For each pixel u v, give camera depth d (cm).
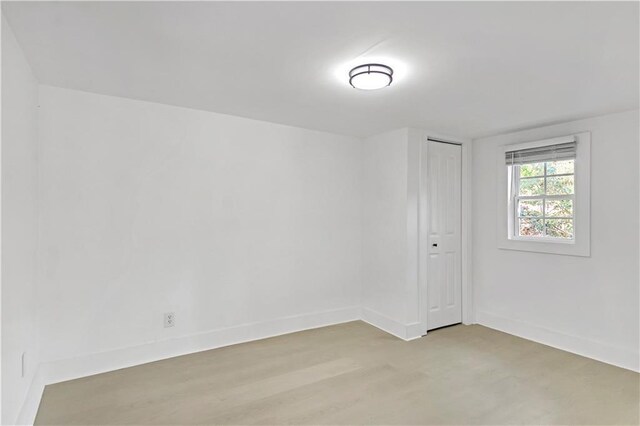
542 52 199
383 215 406
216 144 337
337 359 319
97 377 277
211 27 177
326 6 157
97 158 283
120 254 293
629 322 302
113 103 289
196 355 322
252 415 231
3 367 165
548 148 356
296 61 216
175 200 317
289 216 384
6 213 170
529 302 374
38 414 228
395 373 292
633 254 300
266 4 156
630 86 249
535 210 377
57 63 223
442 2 153
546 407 242
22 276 206
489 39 185
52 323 266
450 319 418
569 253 339
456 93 268
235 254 350
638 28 172
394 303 389
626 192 304
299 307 394
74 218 274
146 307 304
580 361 317
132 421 222
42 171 261
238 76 241
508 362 315
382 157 409
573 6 154
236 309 352
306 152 395
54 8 160
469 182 429
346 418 228
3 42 166
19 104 199
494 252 408
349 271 431
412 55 205
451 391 263
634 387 270
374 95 275
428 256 400
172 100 298
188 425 219
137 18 169
